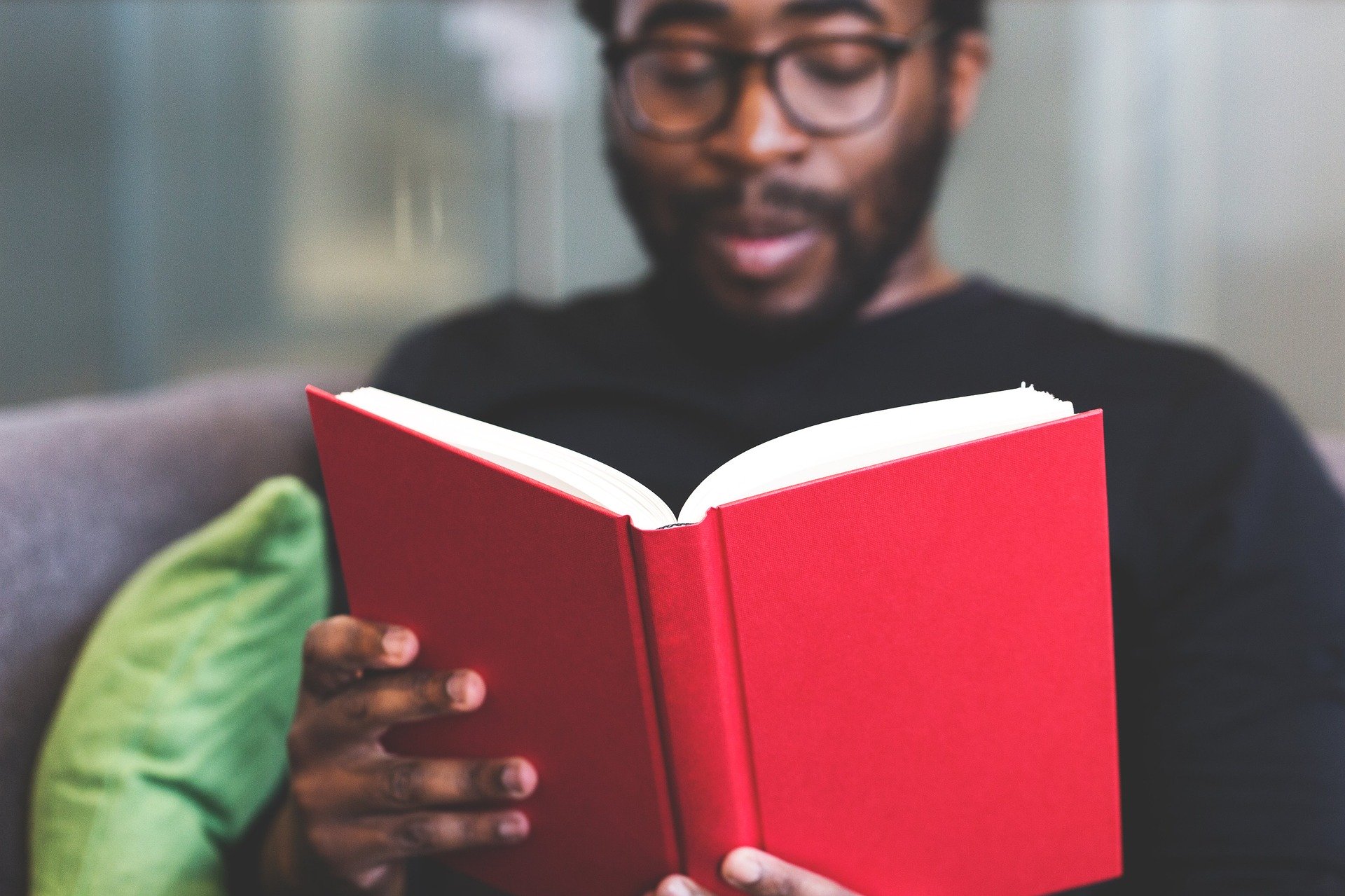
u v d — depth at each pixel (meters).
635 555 0.54
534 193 2.56
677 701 0.55
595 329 1.09
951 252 2.30
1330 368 2.12
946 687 0.59
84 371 2.57
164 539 0.97
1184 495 0.89
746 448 0.97
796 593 0.56
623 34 1.05
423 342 1.13
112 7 2.52
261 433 1.10
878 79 0.96
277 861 0.76
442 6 2.53
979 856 0.62
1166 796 0.82
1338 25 2.03
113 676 0.81
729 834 0.58
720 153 0.95
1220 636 0.84
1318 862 0.76
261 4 2.54
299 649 0.87
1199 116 2.15
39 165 2.49
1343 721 0.81
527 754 0.61
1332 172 2.06
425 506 0.58
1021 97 2.24
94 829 0.76
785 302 0.98
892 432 0.59
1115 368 0.96
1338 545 0.88
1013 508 0.58
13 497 0.86
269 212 2.59
